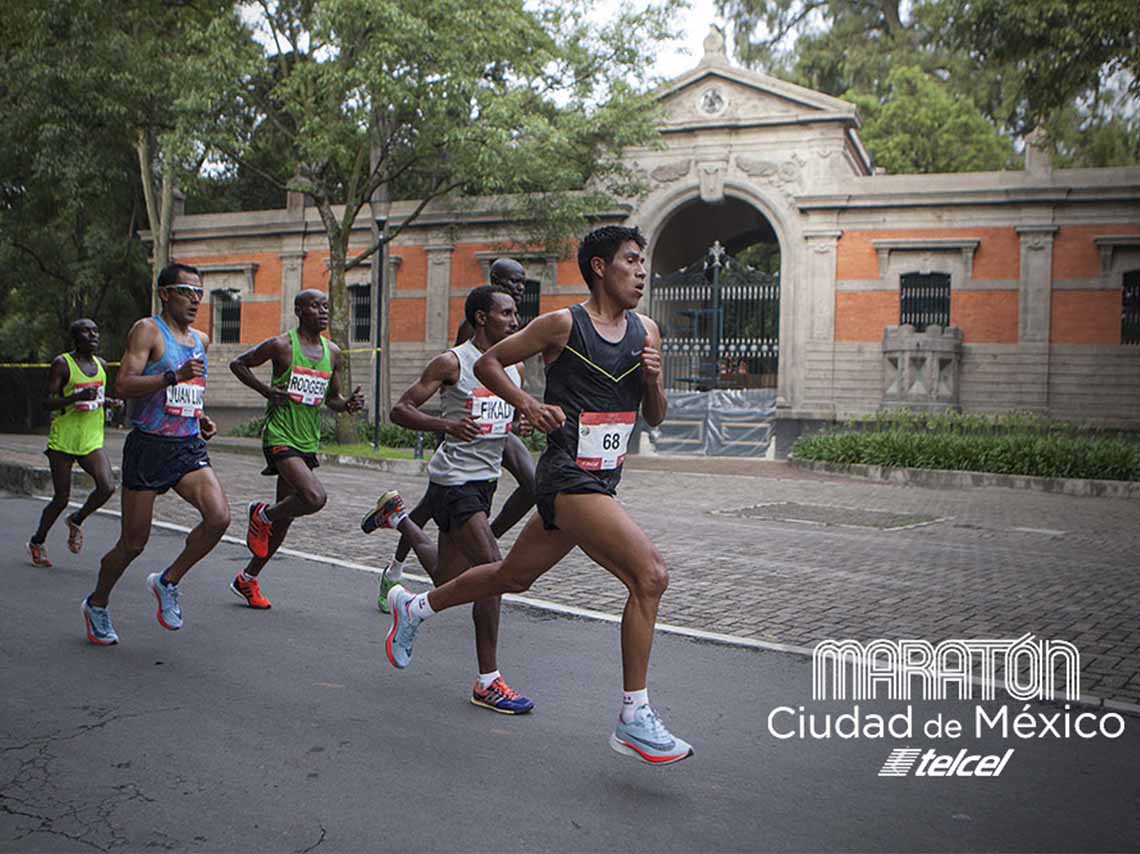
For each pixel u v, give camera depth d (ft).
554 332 11.84
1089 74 60.18
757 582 24.81
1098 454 53.62
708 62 82.64
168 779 11.68
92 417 25.17
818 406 79.61
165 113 72.18
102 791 11.30
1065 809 11.25
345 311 75.05
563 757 12.62
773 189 81.51
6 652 17.01
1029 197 74.90
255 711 14.21
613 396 12.01
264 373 98.68
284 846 10.00
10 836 10.12
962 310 77.10
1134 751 13.17
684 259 97.66
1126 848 10.25
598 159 82.17
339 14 61.57
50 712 13.99
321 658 17.06
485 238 90.38
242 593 20.76
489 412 15.76
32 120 72.49
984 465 57.21
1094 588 24.84
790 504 44.27
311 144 66.85
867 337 79.10
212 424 17.76
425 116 67.10
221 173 112.68
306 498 19.79
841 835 10.47
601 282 12.18
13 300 110.63
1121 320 74.02
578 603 21.94
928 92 116.16
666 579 11.68
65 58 68.44
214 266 100.63
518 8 70.23
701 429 82.07
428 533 31.63
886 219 78.89
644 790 11.60
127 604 20.75
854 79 132.98
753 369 84.17
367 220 94.89
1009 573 26.91
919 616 21.29
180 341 17.69
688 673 16.60
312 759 12.39
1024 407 75.61
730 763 12.53
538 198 79.05
